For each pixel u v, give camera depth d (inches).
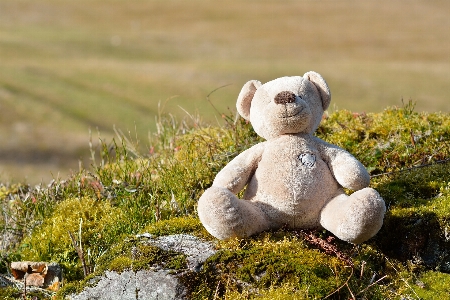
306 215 53.7
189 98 259.3
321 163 54.2
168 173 64.1
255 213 53.1
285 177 53.6
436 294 52.1
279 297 50.1
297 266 51.3
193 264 52.1
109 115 233.0
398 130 66.3
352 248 54.8
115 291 52.2
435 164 61.5
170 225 56.1
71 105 245.0
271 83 55.7
